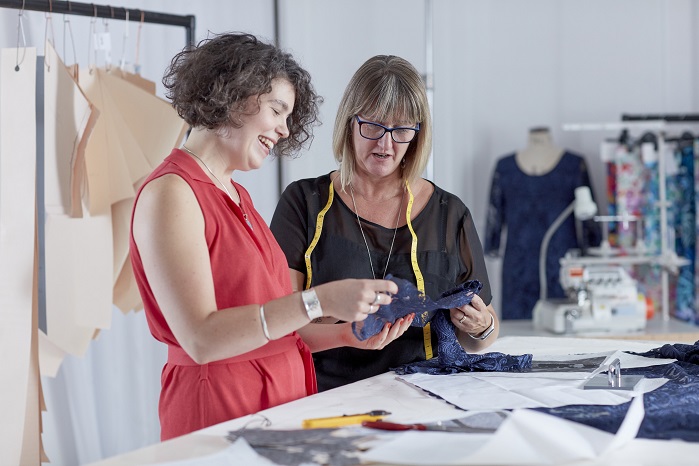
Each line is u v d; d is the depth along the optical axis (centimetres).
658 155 428
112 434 370
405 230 211
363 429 138
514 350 218
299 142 186
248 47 161
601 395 158
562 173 476
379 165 201
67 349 278
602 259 390
